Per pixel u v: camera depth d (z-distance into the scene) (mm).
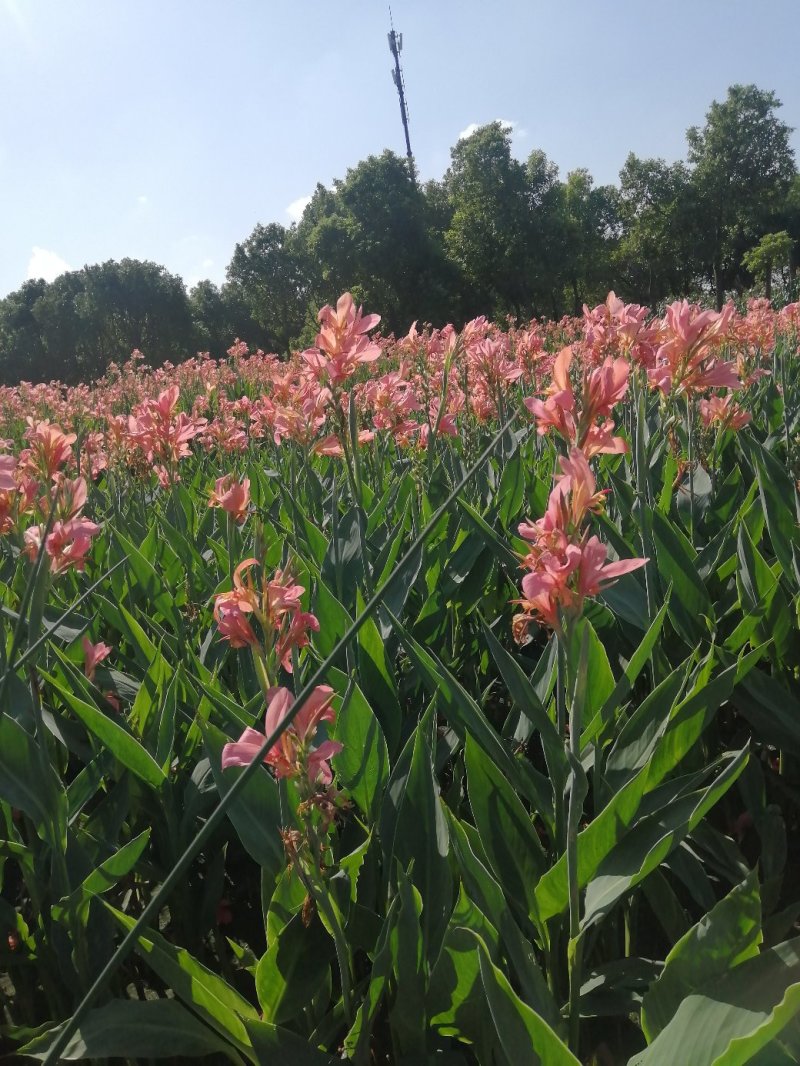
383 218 51750
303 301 65250
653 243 62750
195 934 2264
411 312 53469
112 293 63188
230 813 1808
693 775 1828
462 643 3158
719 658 2348
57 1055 1173
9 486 2062
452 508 3549
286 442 6609
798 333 9008
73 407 9695
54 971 2078
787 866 2531
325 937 1689
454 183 64812
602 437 1767
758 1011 1266
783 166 62250
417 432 4734
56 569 2180
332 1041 1796
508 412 4754
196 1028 1597
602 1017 1938
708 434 4090
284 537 3484
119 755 2139
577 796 1514
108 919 2039
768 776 2578
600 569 1426
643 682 2920
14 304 68875
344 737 1942
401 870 1610
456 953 1470
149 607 3668
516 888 1820
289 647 1526
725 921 1461
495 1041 1548
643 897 2363
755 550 2596
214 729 1929
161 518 4035
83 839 2193
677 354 2666
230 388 13047
